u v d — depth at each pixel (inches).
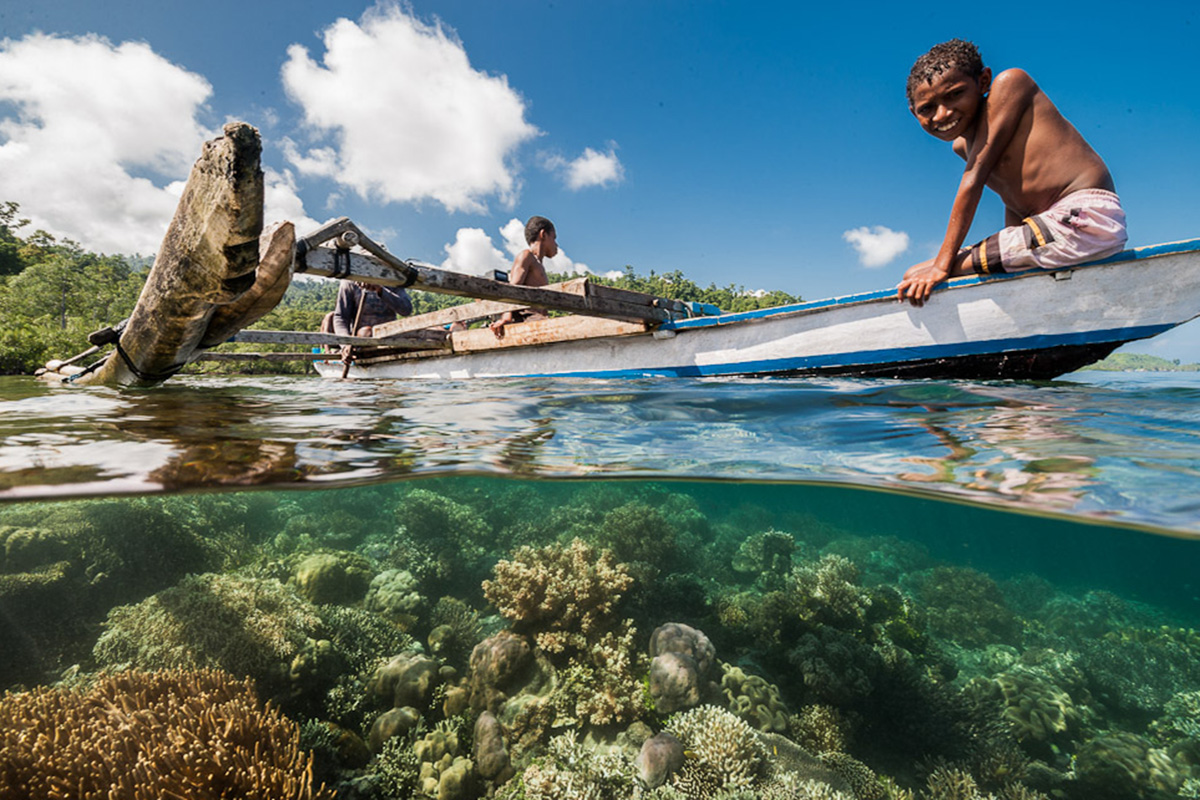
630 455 80.7
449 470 75.4
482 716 246.2
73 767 143.9
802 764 235.0
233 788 146.6
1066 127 112.3
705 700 258.5
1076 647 446.9
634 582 368.5
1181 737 318.7
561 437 92.0
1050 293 114.5
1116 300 108.3
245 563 441.7
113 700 180.2
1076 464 63.1
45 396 130.9
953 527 835.4
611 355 197.8
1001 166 119.4
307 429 93.7
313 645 265.4
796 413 103.1
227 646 252.4
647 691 261.4
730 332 166.6
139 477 59.1
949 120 121.5
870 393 117.6
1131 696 364.2
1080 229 105.0
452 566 441.7
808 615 367.9
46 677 261.1
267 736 172.2
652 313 174.9
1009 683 335.9
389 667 271.4
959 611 483.2
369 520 579.8
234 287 81.1
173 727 161.9
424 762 227.0
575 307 150.9
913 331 134.0
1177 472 57.8
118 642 262.7
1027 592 657.0
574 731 241.8
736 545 609.9
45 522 360.2
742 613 363.3
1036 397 105.0
